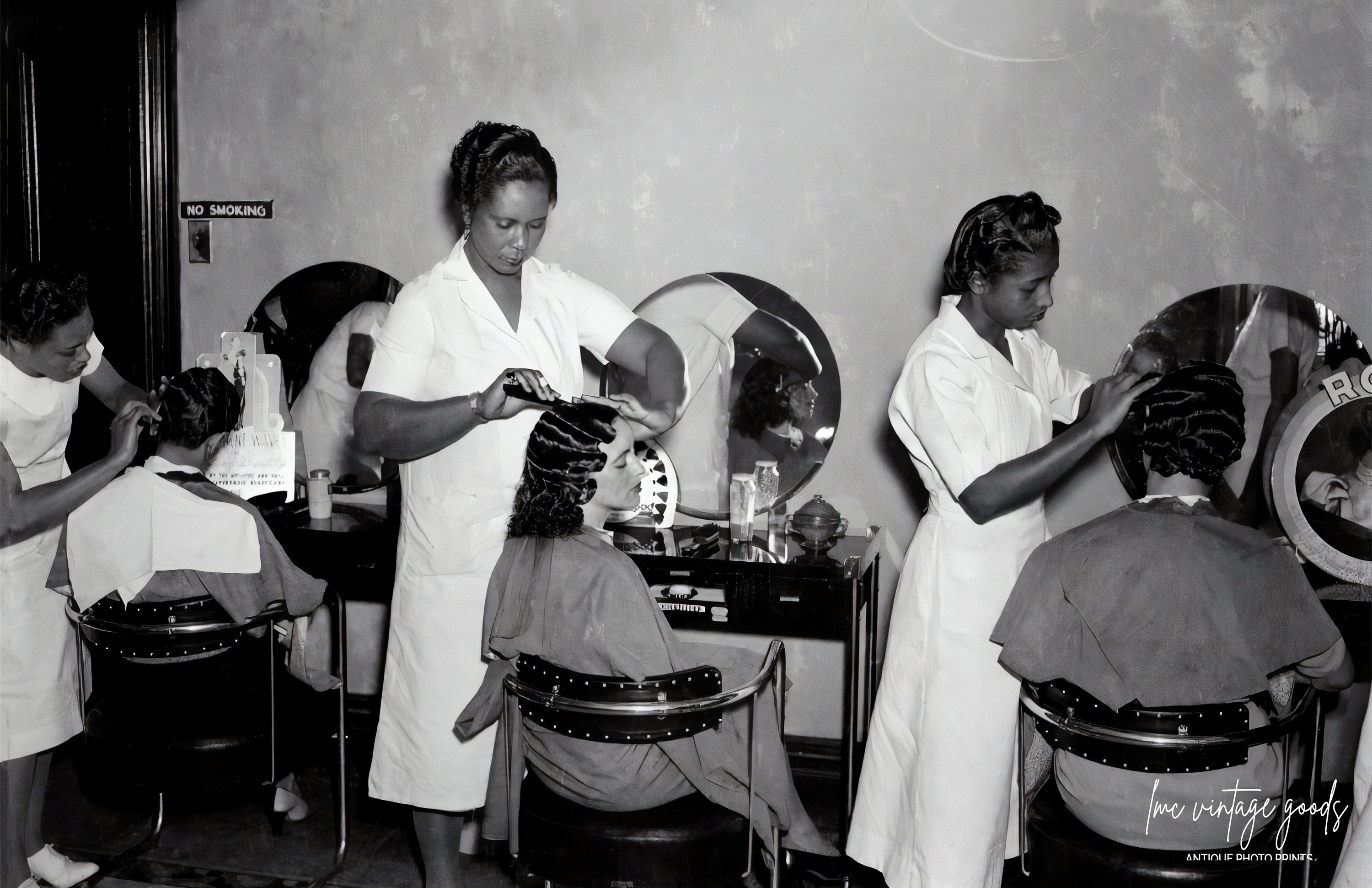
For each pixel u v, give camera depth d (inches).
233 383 114.5
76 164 108.6
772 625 96.5
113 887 91.6
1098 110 101.5
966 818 75.4
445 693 81.7
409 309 81.7
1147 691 62.8
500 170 76.1
